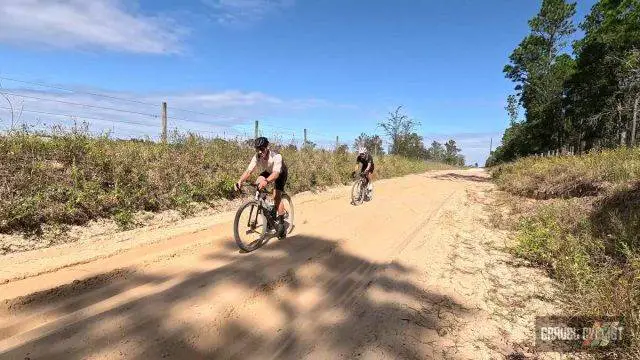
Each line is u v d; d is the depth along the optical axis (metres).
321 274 5.77
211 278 5.06
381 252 7.02
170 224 7.95
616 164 11.04
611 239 6.52
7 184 7.00
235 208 9.84
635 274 4.90
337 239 7.26
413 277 5.88
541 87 43.75
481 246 7.71
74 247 6.26
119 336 3.74
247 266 5.54
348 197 12.98
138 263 5.71
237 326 4.19
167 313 4.16
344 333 4.25
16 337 3.75
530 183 13.69
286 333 4.23
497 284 5.82
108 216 7.55
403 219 9.77
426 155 55.28
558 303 5.21
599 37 34.69
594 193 10.33
